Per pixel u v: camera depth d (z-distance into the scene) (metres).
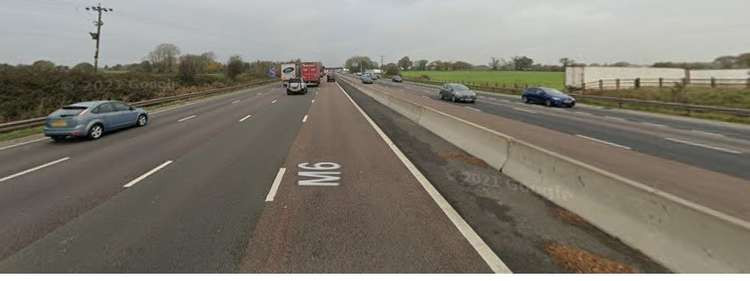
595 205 4.52
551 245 3.99
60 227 4.55
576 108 23.36
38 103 27.30
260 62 104.19
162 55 77.31
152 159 8.43
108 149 9.72
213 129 13.34
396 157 8.55
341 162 8.06
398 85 59.44
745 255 2.89
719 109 18.34
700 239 3.23
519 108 22.81
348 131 12.66
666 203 3.60
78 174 7.12
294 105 23.77
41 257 3.80
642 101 22.55
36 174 7.13
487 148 8.09
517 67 129.25
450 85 29.30
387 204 5.33
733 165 8.39
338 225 4.58
